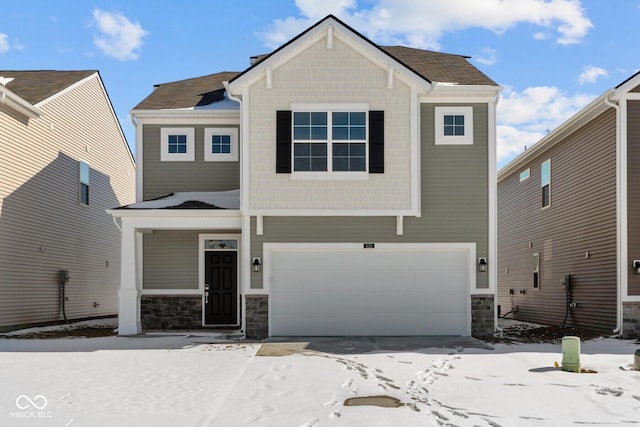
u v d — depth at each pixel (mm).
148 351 12094
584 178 16594
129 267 14898
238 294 16750
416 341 13430
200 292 16766
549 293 19359
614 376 9281
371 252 14648
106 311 23844
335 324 14570
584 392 8195
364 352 11812
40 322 18328
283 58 14242
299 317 14570
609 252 14898
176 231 16891
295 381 9023
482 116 14734
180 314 16719
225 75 20953
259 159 14227
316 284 14625
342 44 14328
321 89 14273
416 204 14172
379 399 7906
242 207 14180
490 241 14539
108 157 24375
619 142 14297
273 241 14461
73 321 20672
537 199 20750
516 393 8172
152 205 15328
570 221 17641
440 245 14508
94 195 22797
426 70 16484
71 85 20594
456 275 14617
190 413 7234
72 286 20703
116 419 6977
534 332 15984
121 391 8391
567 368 9766
